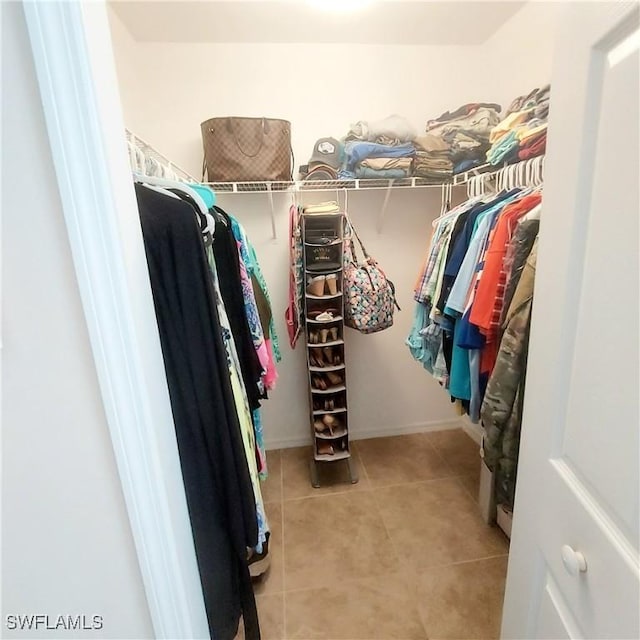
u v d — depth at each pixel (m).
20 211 0.51
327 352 1.92
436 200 2.11
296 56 1.84
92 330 0.55
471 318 1.13
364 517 1.74
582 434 0.55
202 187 1.05
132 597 0.70
